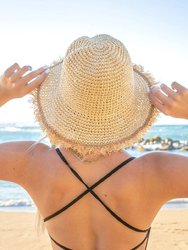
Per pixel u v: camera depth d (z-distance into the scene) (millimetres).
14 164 1585
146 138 32344
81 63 1462
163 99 1437
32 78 1562
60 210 1542
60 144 1531
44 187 1563
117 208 1500
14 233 7719
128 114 1518
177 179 1436
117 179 1498
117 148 1504
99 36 1577
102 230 1522
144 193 1483
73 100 1486
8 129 39719
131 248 1532
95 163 1523
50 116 1562
